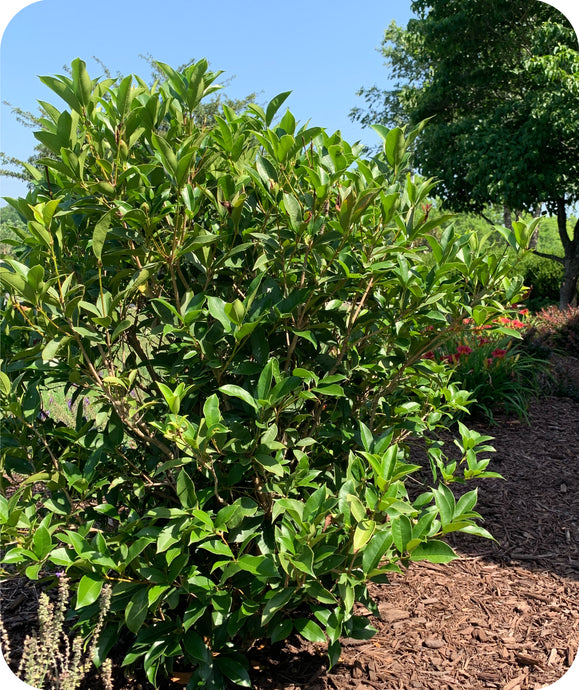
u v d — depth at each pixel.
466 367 6.04
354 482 2.28
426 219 2.30
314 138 2.58
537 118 13.54
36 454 2.60
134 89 2.51
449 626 2.98
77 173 2.17
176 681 2.54
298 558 2.00
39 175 2.72
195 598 2.45
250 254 2.55
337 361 2.48
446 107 16.31
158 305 2.36
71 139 2.13
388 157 2.52
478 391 5.97
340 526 2.29
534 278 16.27
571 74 13.52
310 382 2.59
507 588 3.35
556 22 14.83
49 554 2.02
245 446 2.16
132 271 2.23
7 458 2.48
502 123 14.72
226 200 2.36
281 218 2.41
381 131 2.61
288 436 2.55
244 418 2.32
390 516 2.07
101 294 2.12
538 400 6.50
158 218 2.14
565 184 14.44
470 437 2.64
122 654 2.70
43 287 1.89
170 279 2.45
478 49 15.38
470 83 15.52
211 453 2.20
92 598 2.01
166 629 2.33
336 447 2.77
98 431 2.67
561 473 4.80
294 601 2.28
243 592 2.47
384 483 2.00
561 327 10.16
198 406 2.57
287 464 2.53
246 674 2.32
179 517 2.13
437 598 3.23
